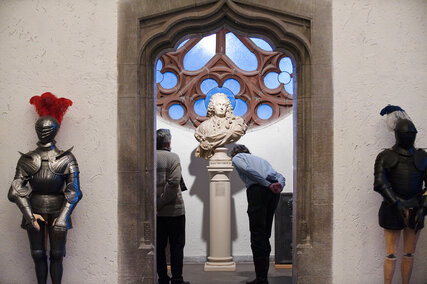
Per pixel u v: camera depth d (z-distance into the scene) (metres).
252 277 6.39
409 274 4.91
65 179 4.77
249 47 8.06
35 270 4.86
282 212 6.95
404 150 4.77
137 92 5.18
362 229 5.18
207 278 6.35
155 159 5.30
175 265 5.52
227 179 6.84
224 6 5.20
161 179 5.55
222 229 6.81
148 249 5.15
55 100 4.95
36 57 5.20
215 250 6.84
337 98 5.21
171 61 8.01
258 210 5.34
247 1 5.20
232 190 7.58
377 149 5.20
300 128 5.27
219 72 7.99
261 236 5.34
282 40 5.29
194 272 6.75
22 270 5.18
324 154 5.20
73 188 4.70
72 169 4.73
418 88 5.24
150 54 5.27
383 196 4.70
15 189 4.59
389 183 4.72
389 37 5.24
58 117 4.98
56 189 4.71
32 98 4.96
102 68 5.20
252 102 7.89
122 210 5.15
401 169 4.73
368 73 5.23
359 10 5.24
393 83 5.23
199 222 7.56
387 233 4.84
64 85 5.19
